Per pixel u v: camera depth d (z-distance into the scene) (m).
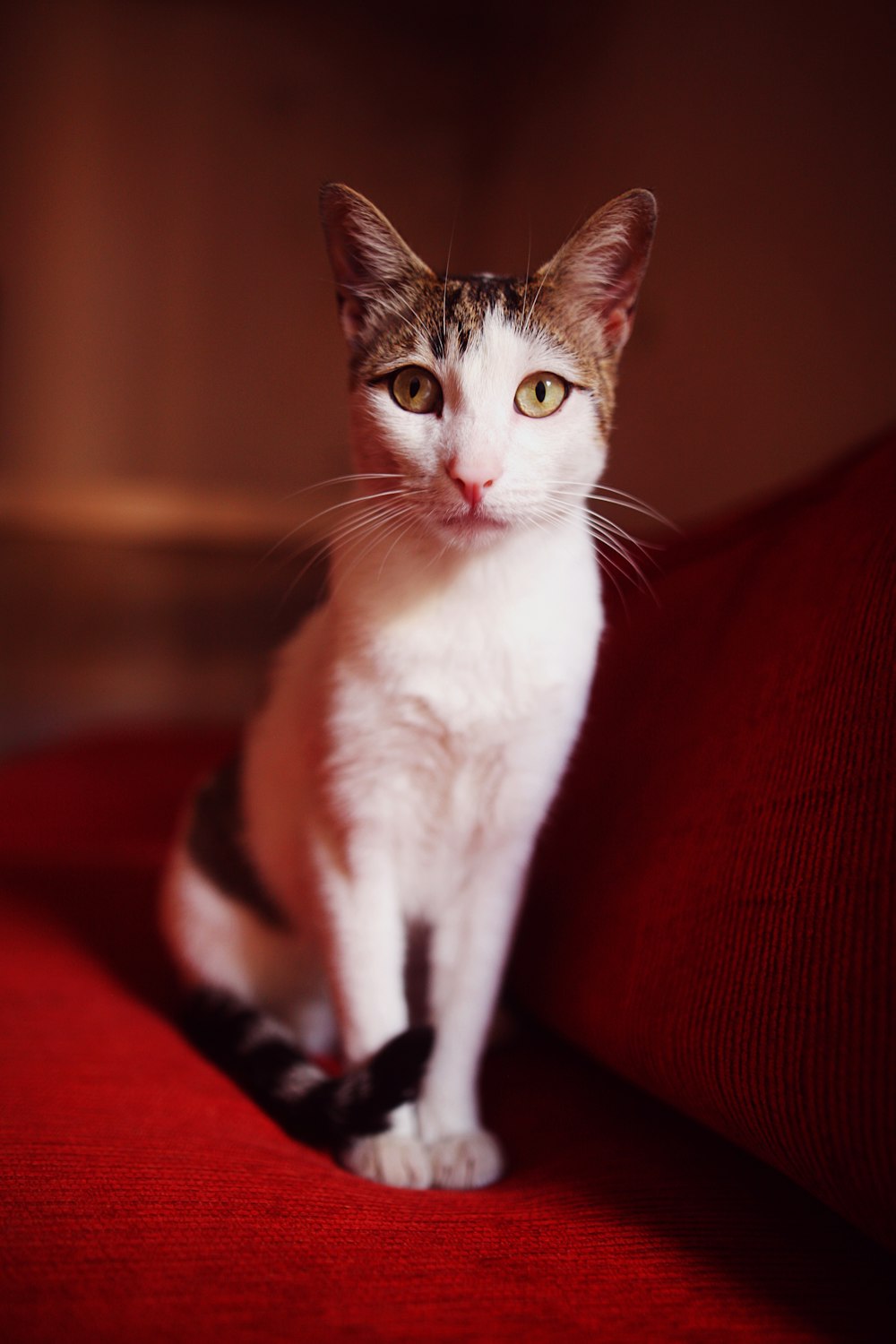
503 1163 1.04
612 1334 0.66
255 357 3.91
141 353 3.90
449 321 1.12
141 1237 0.73
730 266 2.60
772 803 0.86
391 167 3.77
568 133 3.29
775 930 0.79
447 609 1.10
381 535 1.13
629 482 2.83
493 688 1.10
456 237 3.71
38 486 3.89
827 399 2.36
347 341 1.25
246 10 3.77
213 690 3.95
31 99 3.79
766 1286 0.72
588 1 3.20
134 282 3.87
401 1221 0.81
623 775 1.23
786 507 1.29
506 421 1.09
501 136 3.60
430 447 1.10
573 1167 0.95
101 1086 1.04
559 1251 0.77
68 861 1.94
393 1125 1.07
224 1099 1.10
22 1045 1.12
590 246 1.18
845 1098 0.67
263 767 1.34
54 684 3.92
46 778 2.46
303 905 1.28
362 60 3.78
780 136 2.48
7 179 3.80
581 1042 1.11
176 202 3.86
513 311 1.12
